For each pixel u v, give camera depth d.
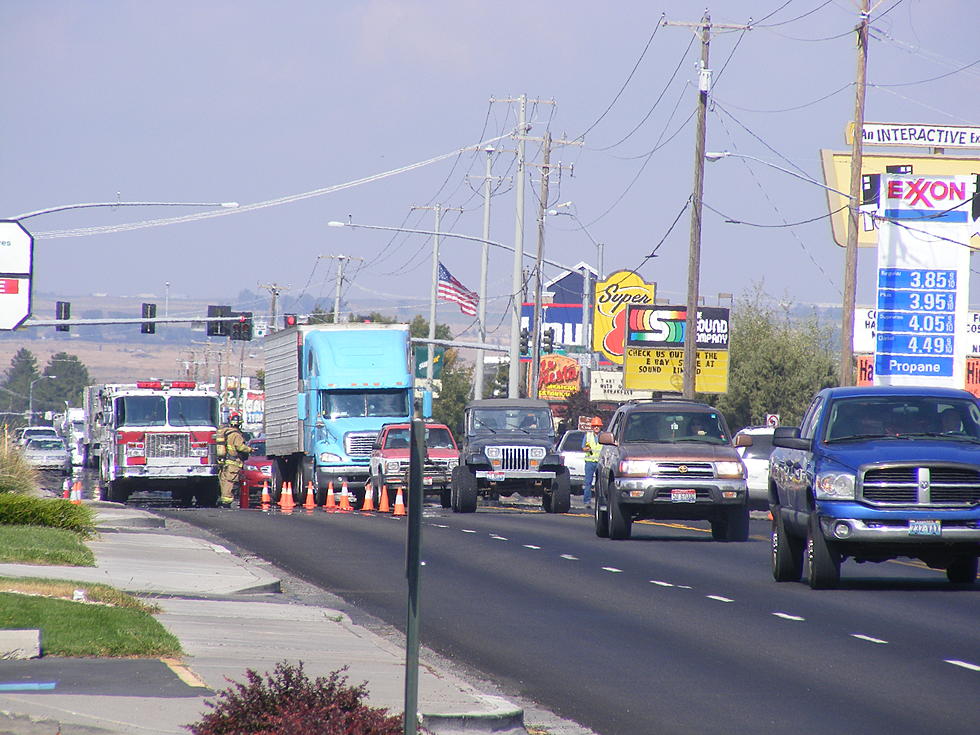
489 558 88.88
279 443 177.12
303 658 48.50
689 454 102.12
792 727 40.50
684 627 59.62
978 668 49.75
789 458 75.50
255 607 62.50
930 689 46.00
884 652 53.06
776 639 56.28
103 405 167.00
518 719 39.66
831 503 69.25
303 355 164.62
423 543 99.69
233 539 103.44
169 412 158.25
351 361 161.88
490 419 147.75
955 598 68.56
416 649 29.94
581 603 67.50
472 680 47.88
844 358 155.12
